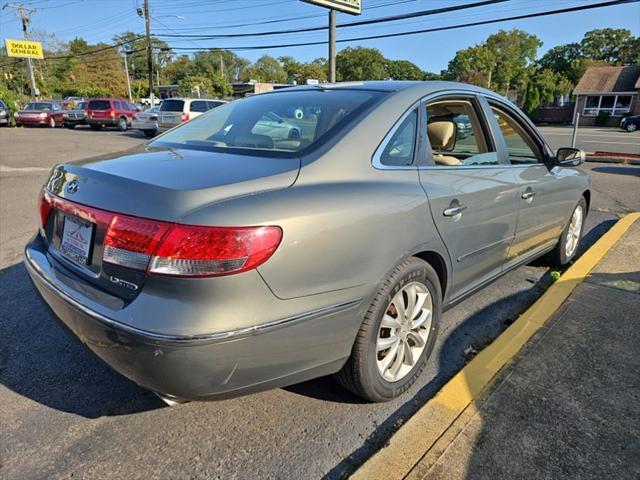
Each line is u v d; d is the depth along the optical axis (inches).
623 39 2662.4
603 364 106.2
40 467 77.7
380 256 81.6
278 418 90.3
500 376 101.1
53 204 86.4
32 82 1628.9
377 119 90.8
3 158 475.5
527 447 81.0
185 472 77.2
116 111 967.6
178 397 69.4
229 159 83.8
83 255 77.5
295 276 70.3
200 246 63.7
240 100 121.8
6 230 213.0
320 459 80.4
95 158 94.2
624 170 442.6
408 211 86.4
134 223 67.5
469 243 106.3
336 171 81.3
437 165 101.1
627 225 219.5
